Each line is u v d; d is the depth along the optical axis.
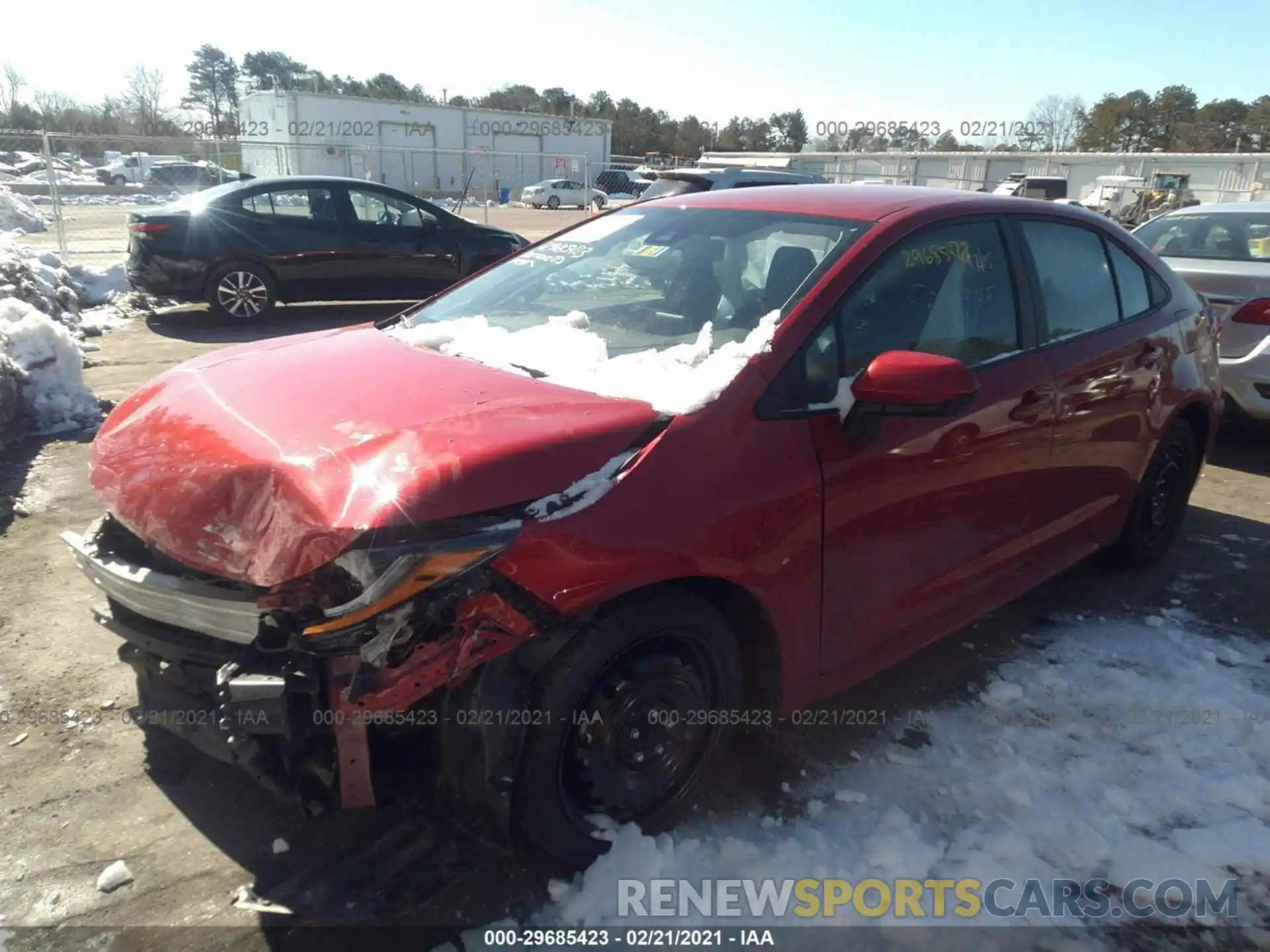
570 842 2.29
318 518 1.95
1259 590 4.18
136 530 2.26
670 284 3.03
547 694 2.13
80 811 2.56
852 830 2.57
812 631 2.61
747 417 2.40
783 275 2.82
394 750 2.16
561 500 2.08
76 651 3.36
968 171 41.91
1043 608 3.96
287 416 2.34
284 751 2.11
